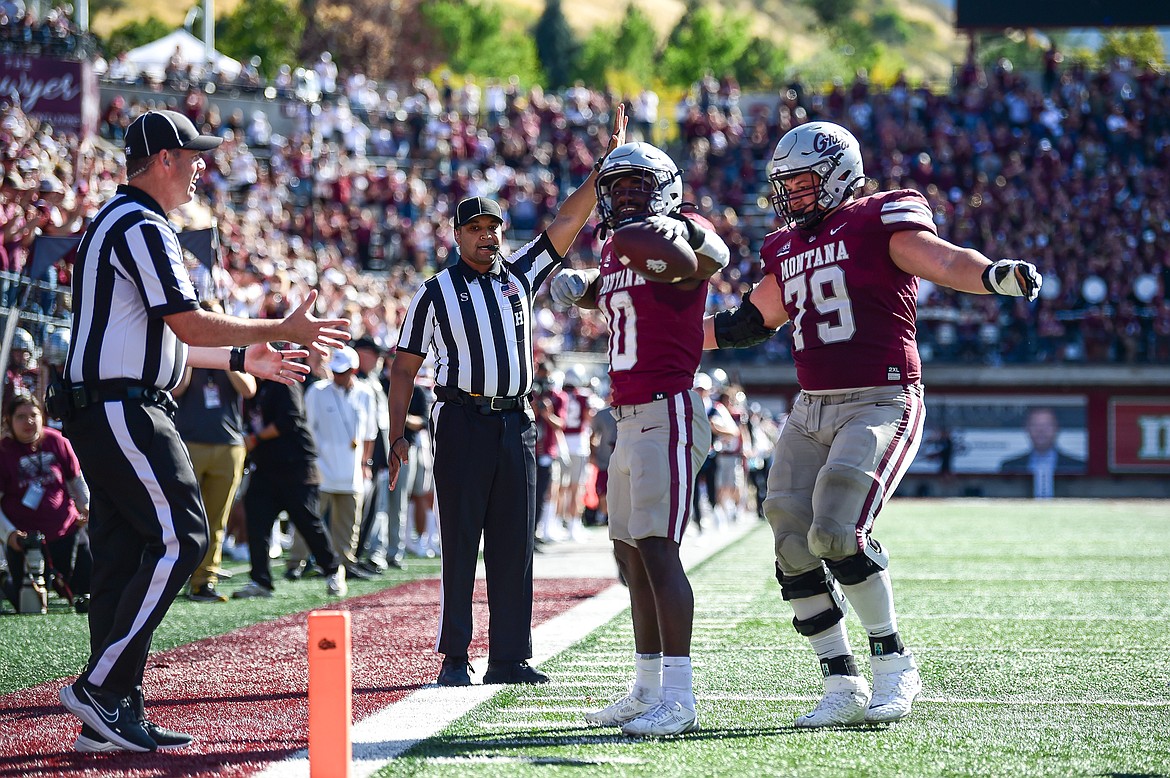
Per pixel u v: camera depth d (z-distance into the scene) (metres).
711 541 33.09
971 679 12.44
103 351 9.71
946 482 67.31
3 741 9.90
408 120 69.94
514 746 9.50
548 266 13.44
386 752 9.29
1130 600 19.36
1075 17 72.81
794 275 10.67
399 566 25.09
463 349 12.69
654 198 10.29
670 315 10.13
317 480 19.72
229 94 65.75
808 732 10.00
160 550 9.72
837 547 9.98
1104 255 69.12
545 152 72.38
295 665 13.27
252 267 35.59
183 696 11.71
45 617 17.48
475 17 194.50
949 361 66.94
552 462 31.50
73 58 51.53
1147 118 75.94
